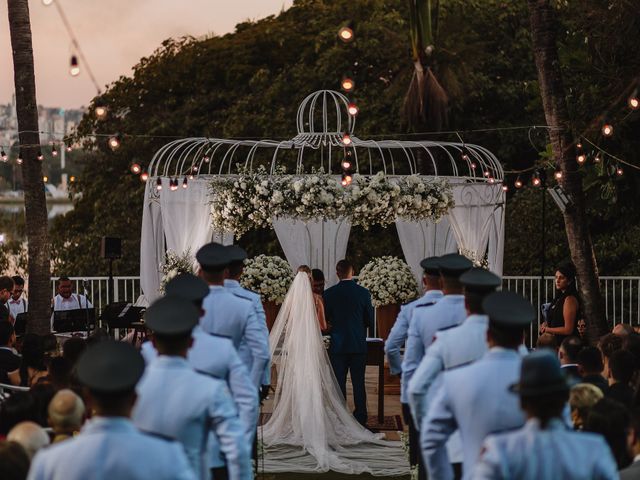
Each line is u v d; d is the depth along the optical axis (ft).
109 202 79.10
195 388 13.93
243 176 37.11
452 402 13.94
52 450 11.07
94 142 82.48
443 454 14.26
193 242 40.04
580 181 39.99
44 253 39.60
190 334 14.23
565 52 48.08
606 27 46.16
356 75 72.43
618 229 64.64
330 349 33.88
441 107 58.90
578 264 39.91
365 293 34.17
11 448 12.25
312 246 42.73
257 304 21.62
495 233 42.78
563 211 40.06
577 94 49.14
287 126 71.51
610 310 58.03
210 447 16.90
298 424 31.78
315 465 29.91
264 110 73.15
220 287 20.72
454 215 41.75
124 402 11.19
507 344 13.94
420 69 58.39
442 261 20.65
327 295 33.99
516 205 65.57
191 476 11.23
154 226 42.11
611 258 62.95
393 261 39.96
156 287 42.06
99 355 11.32
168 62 81.71
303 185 36.19
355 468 29.50
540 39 39.91
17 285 43.29
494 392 13.66
